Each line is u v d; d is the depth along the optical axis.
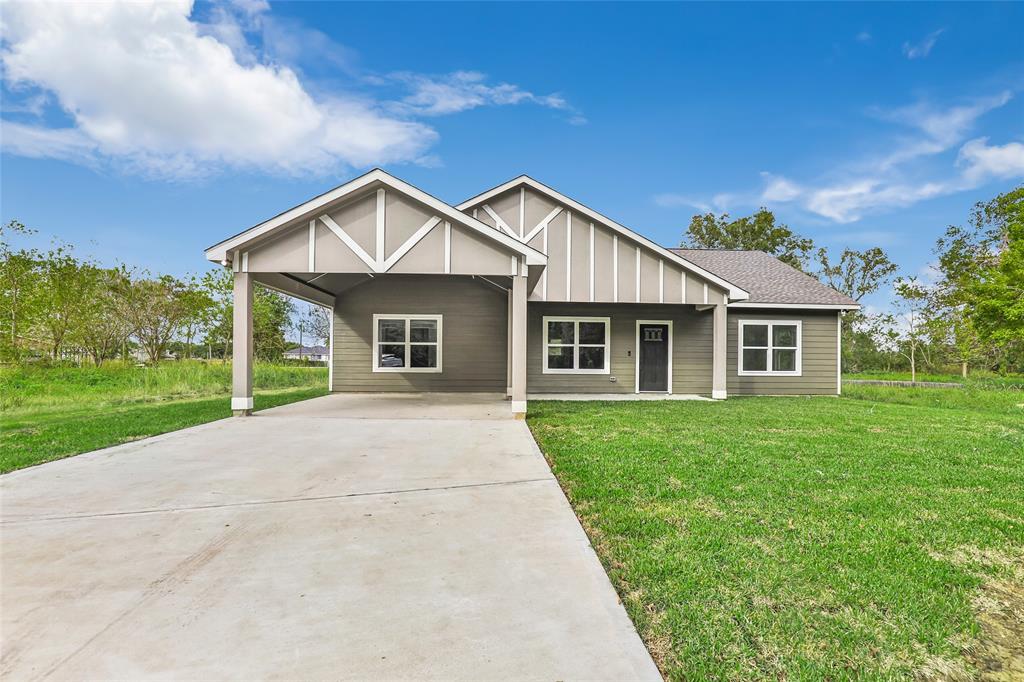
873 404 11.02
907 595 2.56
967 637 2.24
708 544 3.15
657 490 4.21
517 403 8.31
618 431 7.03
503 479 4.65
